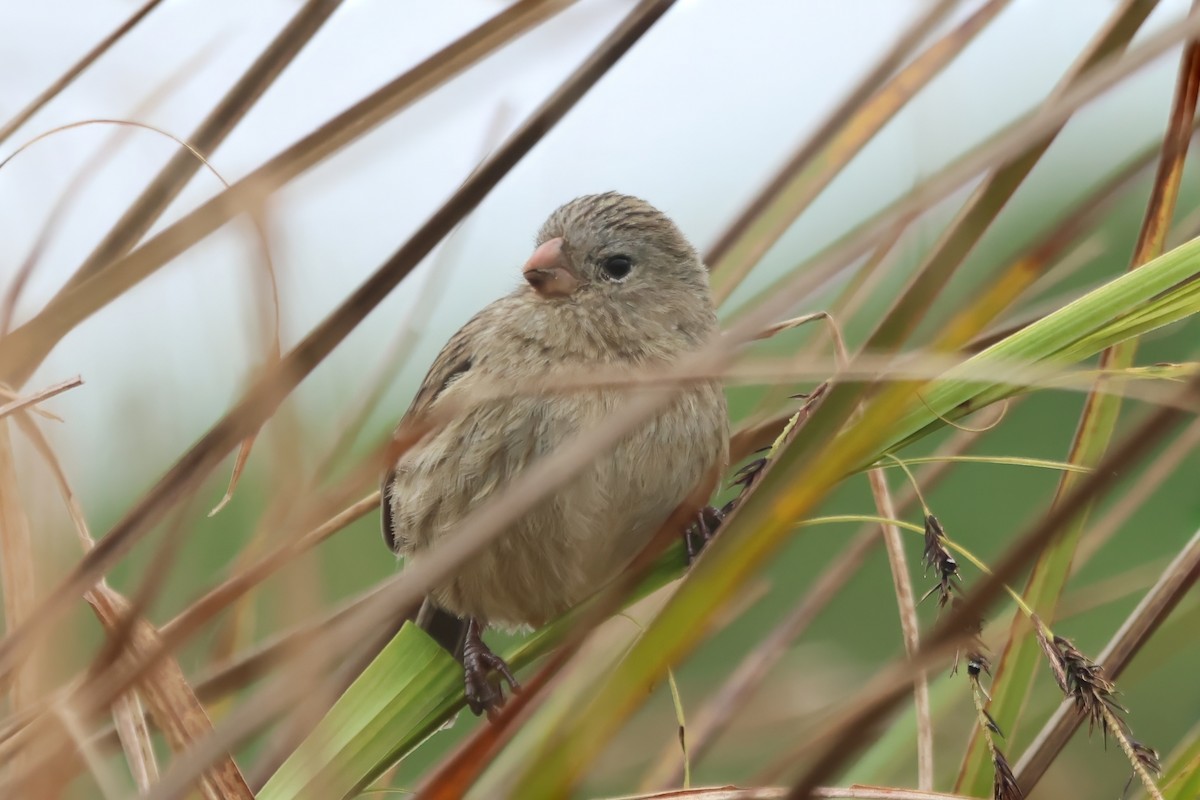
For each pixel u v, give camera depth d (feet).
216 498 11.53
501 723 11.43
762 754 11.63
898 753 11.59
